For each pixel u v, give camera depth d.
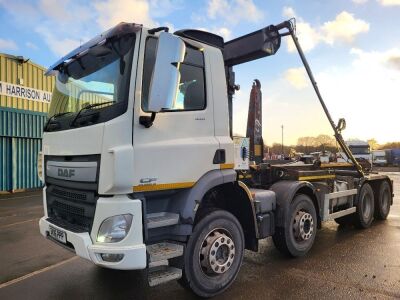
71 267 5.43
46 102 20.17
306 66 6.51
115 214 3.40
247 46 5.69
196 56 4.27
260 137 6.54
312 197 6.16
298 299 4.17
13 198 15.04
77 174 3.79
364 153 22.08
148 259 3.50
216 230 4.27
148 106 3.42
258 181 6.05
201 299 4.18
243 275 4.95
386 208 9.03
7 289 4.59
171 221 3.80
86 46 4.14
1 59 17.61
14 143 17.86
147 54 3.70
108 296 4.33
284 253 5.64
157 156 3.69
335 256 5.82
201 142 4.13
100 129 3.51
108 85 3.75
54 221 4.19
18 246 6.67
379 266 5.32
